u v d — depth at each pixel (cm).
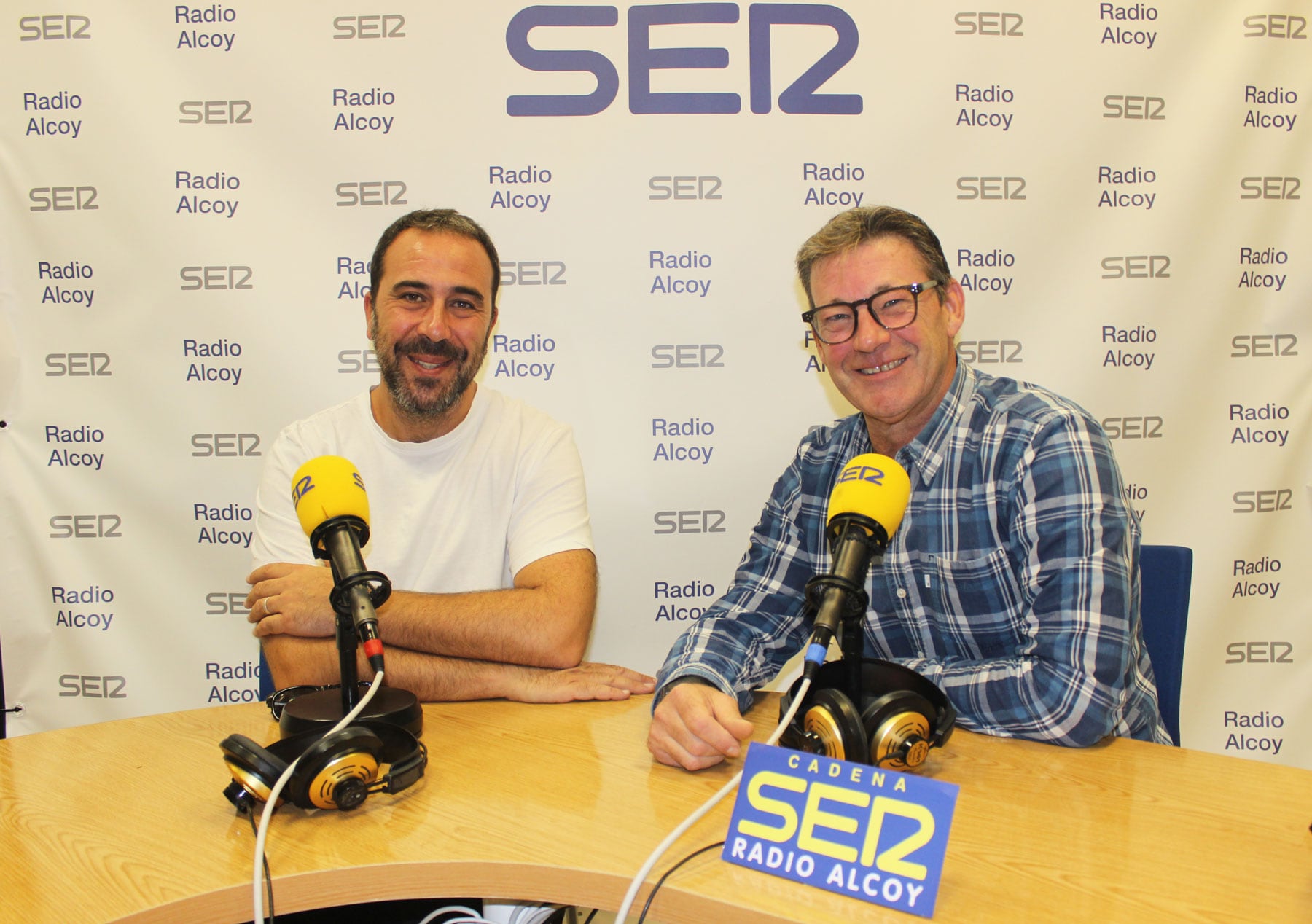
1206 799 102
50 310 229
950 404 154
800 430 234
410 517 190
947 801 82
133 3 225
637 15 228
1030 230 231
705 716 114
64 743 127
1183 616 160
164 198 228
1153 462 233
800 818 88
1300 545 234
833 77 229
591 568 174
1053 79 229
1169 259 231
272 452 187
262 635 159
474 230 186
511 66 229
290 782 97
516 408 201
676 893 85
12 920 81
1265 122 230
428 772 115
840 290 151
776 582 164
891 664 115
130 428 230
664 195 231
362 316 230
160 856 92
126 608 231
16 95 226
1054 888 82
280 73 227
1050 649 124
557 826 98
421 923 117
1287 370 233
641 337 233
